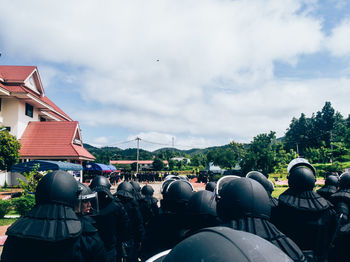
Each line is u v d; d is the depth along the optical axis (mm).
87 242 1934
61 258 1737
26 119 27766
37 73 29594
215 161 48531
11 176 24328
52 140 26469
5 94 24531
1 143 19984
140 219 4395
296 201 2836
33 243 1728
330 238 2881
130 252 4113
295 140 92750
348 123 99812
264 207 1900
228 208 1932
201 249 914
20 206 10312
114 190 25516
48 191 1897
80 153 26250
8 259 1759
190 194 3479
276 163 26359
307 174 2939
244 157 27078
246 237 969
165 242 3439
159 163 80062
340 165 42812
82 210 2262
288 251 1673
